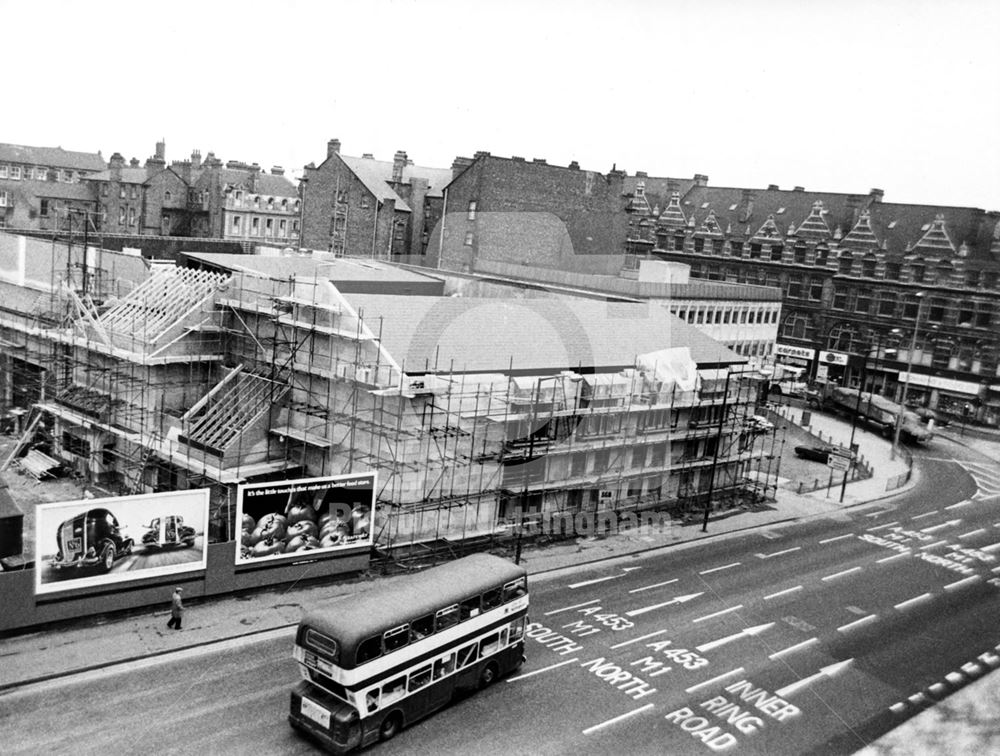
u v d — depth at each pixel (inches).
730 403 1953.7
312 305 1450.5
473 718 1010.1
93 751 872.3
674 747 991.0
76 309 1800.0
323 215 3499.0
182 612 1156.5
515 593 1103.0
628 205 3366.1
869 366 3540.8
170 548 1187.9
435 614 978.1
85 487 1642.5
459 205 3051.2
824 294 3673.7
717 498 2042.3
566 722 1020.5
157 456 1589.6
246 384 1571.1
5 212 4421.8
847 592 1546.5
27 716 920.3
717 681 1162.0
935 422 3211.1
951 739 1064.2
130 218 4389.8
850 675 1215.6
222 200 4232.3
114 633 1115.9
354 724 900.6
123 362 1660.9
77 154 5753.0
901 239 3508.9
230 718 955.3
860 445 2849.4
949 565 1750.7
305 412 1489.9
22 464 1745.8
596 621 1316.4
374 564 1403.8
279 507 1272.1
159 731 918.4
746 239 3944.4
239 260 2005.4
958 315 3344.0
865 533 1932.8
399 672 938.1
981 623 1445.6
